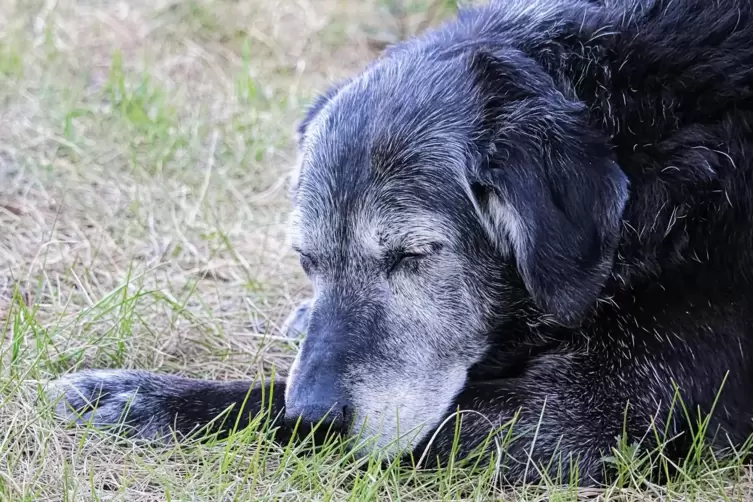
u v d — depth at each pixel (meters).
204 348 6.68
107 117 9.59
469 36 5.88
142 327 6.72
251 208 8.76
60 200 8.32
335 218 5.33
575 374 5.49
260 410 5.49
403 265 5.32
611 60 5.57
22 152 8.81
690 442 5.42
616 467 5.28
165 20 11.84
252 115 9.93
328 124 5.56
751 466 5.50
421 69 5.60
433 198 5.28
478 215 5.31
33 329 6.10
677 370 5.38
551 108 5.27
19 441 5.34
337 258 5.36
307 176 5.50
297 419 5.09
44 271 6.99
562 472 5.34
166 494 4.73
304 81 10.98
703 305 5.44
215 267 7.70
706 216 5.46
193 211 8.44
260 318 7.21
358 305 5.30
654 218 5.43
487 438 5.28
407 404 5.29
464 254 5.36
